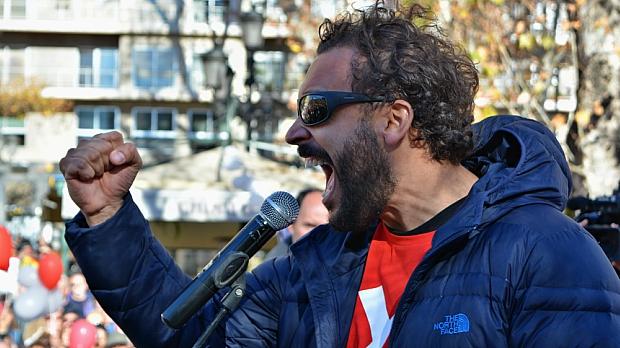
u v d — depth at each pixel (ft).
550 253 6.04
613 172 28.84
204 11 121.19
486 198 6.35
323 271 7.07
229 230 34.37
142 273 7.20
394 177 6.61
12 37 124.16
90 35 124.36
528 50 39.04
